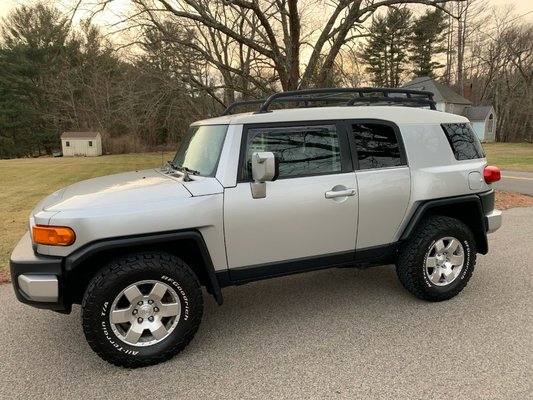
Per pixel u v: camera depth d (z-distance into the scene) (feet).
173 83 32.40
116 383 9.64
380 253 12.89
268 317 12.88
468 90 174.70
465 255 13.56
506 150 106.73
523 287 14.58
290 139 11.53
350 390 9.11
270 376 9.74
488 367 9.77
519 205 30.30
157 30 31.81
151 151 115.14
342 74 34.24
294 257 11.71
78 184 12.53
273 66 32.60
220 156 10.99
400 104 14.96
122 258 10.12
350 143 12.17
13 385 9.65
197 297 10.62
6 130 170.30
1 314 13.42
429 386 9.14
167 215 10.07
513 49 153.07
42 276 9.60
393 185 12.52
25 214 31.07
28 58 163.73
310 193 11.49
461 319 12.26
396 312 12.89
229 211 10.69
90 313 9.70
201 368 10.17
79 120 163.22
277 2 30.86
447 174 13.20
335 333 11.69
